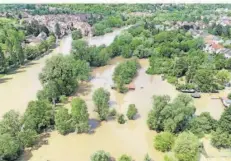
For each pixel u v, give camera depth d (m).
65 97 145.25
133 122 129.12
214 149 109.88
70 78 152.62
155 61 194.00
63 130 117.69
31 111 119.38
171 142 109.00
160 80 176.00
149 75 184.00
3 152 98.75
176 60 183.12
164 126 117.25
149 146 113.12
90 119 131.25
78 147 112.25
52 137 117.88
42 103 123.38
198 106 146.50
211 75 161.62
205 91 159.88
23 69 190.75
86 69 170.00
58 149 110.69
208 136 116.81
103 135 119.94
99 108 128.50
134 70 179.88
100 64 197.25
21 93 156.38
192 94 155.88
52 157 106.06
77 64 169.25
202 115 122.62
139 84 169.62
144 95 155.75
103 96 128.88
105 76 182.25
